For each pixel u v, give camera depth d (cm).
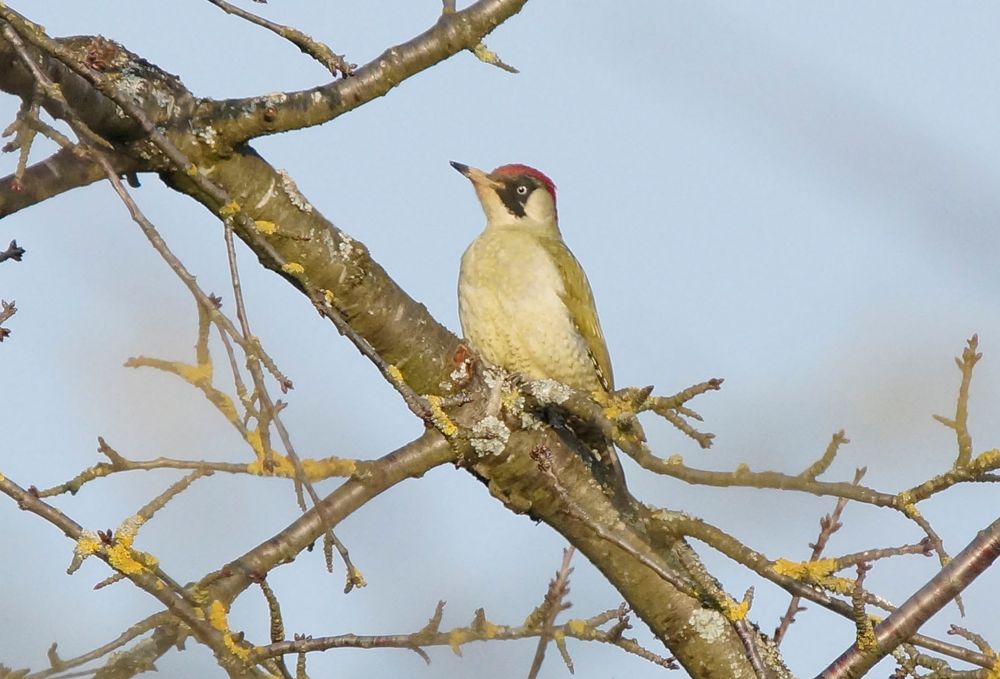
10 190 895
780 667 1112
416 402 975
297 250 1010
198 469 852
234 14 874
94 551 821
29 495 823
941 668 952
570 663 947
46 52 780
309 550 968
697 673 1084
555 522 1088
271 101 981
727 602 855
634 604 1091
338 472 992
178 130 955
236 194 986
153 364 785
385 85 1015
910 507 890
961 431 887
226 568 925
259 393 738
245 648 851
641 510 1088
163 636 840
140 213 729
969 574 961
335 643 869
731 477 878
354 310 1036
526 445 1064
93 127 926
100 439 837
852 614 926
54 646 820
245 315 754
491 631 923
